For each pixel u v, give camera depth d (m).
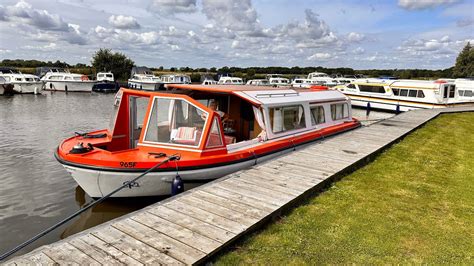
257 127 9.01
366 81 27.70
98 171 6.52
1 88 38.25
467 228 5.11
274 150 8.45
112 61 65.06
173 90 9.22
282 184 6.35
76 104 31.16
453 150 10.36
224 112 9.53
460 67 65.62
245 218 4.90
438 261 4.22
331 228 4.97
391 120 16.09
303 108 9.95
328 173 7.06
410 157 9.28
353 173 7.66
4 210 7.52
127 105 8.17
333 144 9.89
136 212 5.05
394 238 4.74
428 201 6.12
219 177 7.26
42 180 9.41
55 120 21.38
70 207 7.71
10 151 12.68
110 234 4.39
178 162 6.69
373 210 5.66
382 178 7.36
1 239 6.32
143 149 7.27
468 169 8.27
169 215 4.96
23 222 6.99
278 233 4.78
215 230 4.55
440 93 23.67
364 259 4.21
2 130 17.42
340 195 6.29
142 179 6.58
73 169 6.73
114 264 3.75
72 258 3.85
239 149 7.80
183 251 4.04
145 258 3.88
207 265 3.98
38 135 16.16
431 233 4.92
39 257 3.85
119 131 8.21
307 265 4.05
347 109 12.77
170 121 7.38
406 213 5.57
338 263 4.11
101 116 23.66
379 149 9.48
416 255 4.34
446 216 5.51
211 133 7.17
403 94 25.48
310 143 9.86
